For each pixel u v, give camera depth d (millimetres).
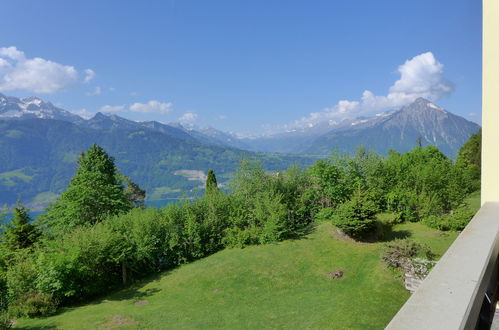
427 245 26047
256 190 38125
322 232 32344
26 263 25219
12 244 32469
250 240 33344
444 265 1446
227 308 21375
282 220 32750
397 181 37219
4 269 27469
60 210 36438
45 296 23562
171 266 31609
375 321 17234
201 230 33125
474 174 48719
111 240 27969
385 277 22328
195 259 32312
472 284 1227
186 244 32531
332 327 16969
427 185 34781
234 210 35844
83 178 36719
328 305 19719
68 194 35812
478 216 2264
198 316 20516
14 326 21094
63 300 24812
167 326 19406
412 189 35844
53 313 23141
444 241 27594
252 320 19172
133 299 25000
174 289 25891
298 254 28406
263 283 24453
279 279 24750
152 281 28562
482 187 2721
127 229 31312
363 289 21438
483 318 1528
